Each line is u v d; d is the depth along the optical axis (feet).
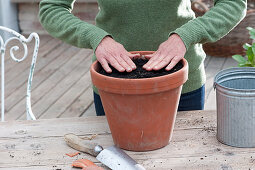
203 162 3.72
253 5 13.23
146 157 3.85
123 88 3.53
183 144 4.04
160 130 3.86
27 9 14.48
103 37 4.17
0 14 13.94
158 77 3.51
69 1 4.89
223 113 3.87
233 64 11.76
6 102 10.23
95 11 14.03
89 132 4.33
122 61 3.95
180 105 5.37
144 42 4.83
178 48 3.99
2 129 4.45
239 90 3.66
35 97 10.41
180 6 4.67
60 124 4.52
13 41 14.16
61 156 3.91
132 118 3.73
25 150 4.03
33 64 5.54
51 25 4.76
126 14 4.66
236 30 11.69
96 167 3.54
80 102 10.03
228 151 3.88
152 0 4.55
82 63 12.51
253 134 3.86
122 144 3.98
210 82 10.50
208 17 4.33
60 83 11.18
